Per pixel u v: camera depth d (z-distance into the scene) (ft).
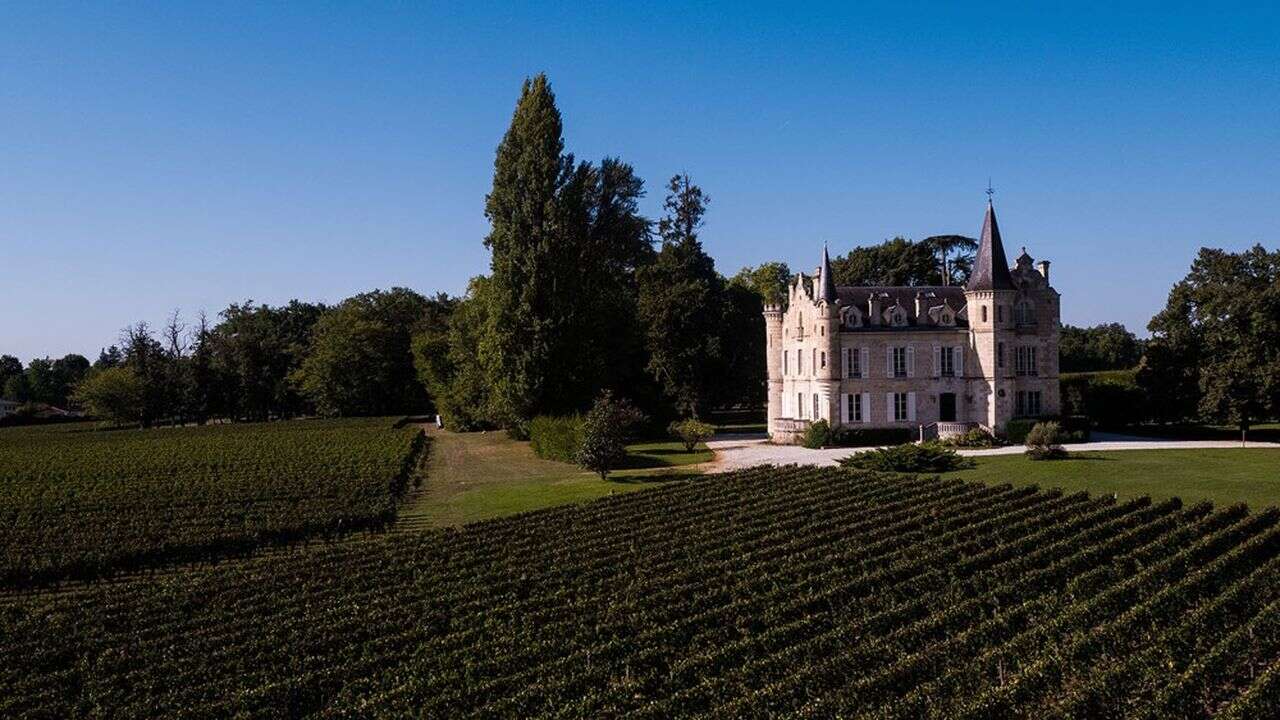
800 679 82.28
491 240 306.96
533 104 296.10
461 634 102.58
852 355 286.25
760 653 94.22
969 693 80.64
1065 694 80.33
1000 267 279.69
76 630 110.11
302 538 165.68
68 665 100.73
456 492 220.64
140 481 234.79
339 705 85.56
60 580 142.10
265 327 647.56
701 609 110.83
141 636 106.42
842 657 86.63
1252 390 247.50
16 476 253.24
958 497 172.65
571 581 124.88
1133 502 158.71
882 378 286.25
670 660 94.79
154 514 182.91
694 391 344.49
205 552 154.71
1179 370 273.54
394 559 139.13
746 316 376.07
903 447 224.94
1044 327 288.10
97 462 287.28
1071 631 92.79
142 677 94.02
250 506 188.75
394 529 176.24
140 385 518.37
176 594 123.44
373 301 570.87
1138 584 105.60
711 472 234.38
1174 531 130.82
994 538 138.72
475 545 146.72
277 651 99.55
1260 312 244.42
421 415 540.52
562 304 295.48
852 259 419.95
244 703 86.12
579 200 302.25
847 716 76.28
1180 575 113.39
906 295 298.15
